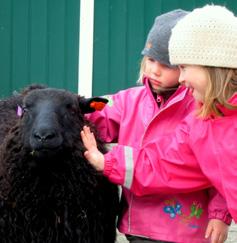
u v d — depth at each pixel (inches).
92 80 367.2
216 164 173.8
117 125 204.7
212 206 186.9
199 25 169.2
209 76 171.0
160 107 197.2
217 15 169.9
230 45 169.2
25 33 366.3
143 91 201.3
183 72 175.5
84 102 195.6
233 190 171.3
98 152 184.4
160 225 192.1
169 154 181.8
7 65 368.2
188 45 170.6
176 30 173.9
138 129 196.9
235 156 170.9
